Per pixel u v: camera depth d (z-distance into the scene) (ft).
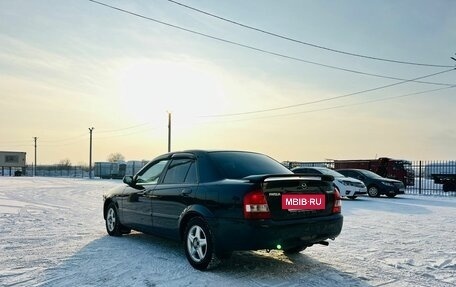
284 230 16.29
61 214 36.55
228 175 18.43
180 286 15.49
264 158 21.44
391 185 67.41
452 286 15.88
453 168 83.87
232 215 16.56
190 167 20.11
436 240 25.64
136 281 16.08
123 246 22.56
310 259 20.02
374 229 30.14
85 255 20.31
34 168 254.06
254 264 18.84
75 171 221.46
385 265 19.04
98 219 33.63
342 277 16.94
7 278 16.30
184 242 18.83
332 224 17.92
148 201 21.85
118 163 170.40
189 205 18.65
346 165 100.37
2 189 75.31
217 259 17.57
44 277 16.48
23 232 26.71
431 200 61.87
